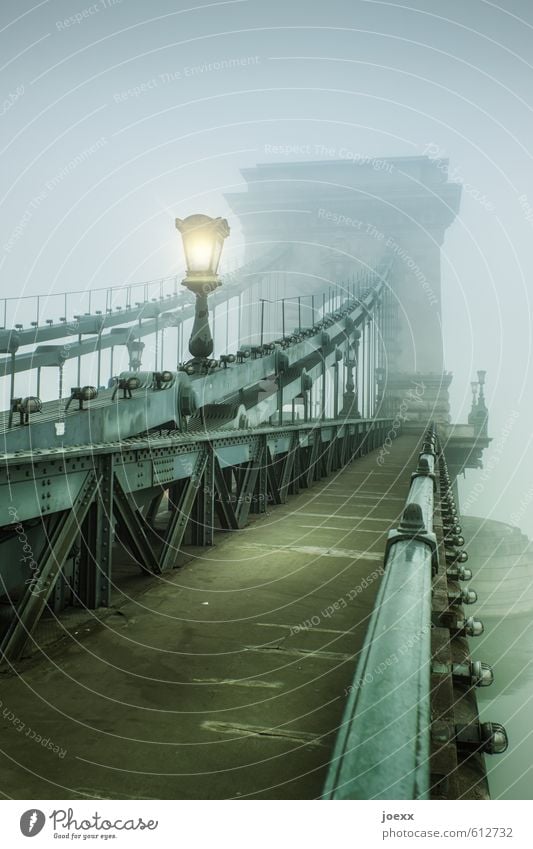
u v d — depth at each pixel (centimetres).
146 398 534
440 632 296
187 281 713
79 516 398
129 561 567
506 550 2830
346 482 1263
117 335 2345
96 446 408
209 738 262
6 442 364
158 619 413
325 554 603
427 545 224
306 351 1383
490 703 1992
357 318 2608
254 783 228
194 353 741
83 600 433
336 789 93
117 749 252
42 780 230
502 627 2555
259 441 819
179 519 562
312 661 346
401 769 95
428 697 118
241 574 529
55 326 2028
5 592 349
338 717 282
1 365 1641
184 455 570
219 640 377
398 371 5728
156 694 304
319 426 1245
